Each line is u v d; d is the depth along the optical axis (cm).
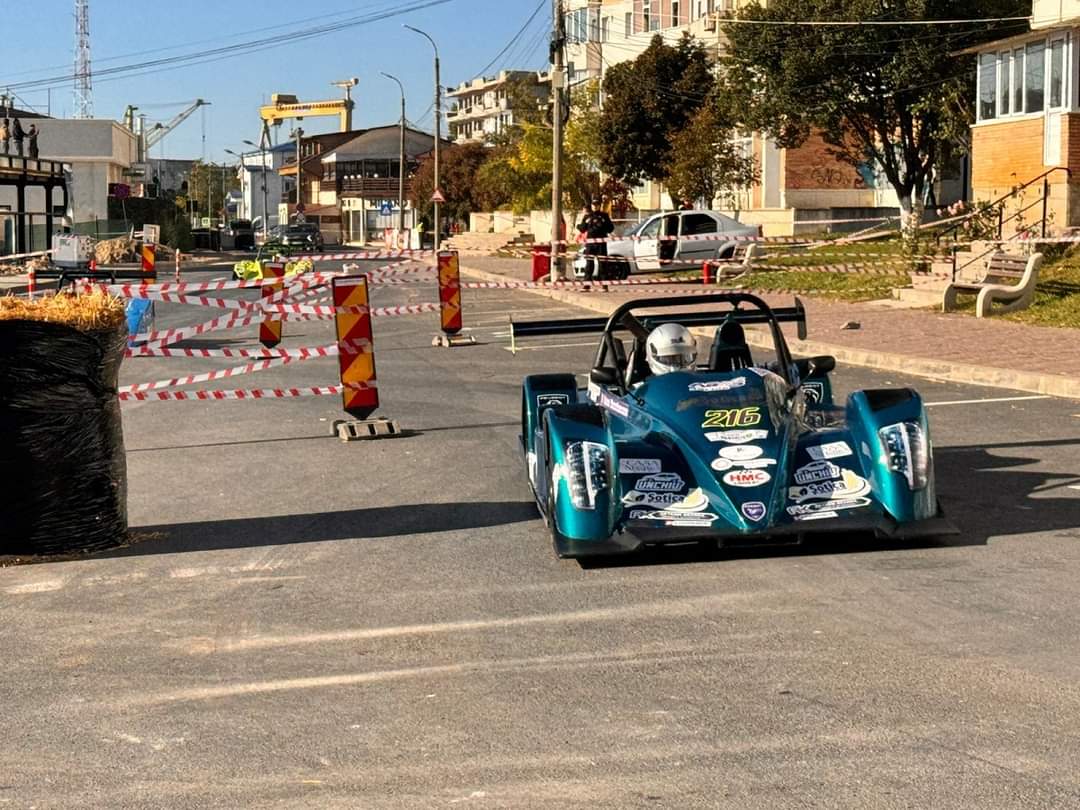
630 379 875
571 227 5744
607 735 484
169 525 897
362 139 12431
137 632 647
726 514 705
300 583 729
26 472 797
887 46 3400
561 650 587
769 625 608
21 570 784
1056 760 445
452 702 527
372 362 1250
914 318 2059
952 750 456
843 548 741
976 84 3031
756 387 774
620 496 721
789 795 426
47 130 7162
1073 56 2519
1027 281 2000
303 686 555
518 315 2655
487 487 980
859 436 753
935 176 3919
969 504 850
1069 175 2520
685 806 421
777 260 3238
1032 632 584
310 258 2002
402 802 434
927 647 568
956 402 1312
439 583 713
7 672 590
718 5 5094
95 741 501
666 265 3394
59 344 790
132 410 1457
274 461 1127
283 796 443
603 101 5469
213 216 15900
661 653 576
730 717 496
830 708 501
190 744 494
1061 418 1189
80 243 4059
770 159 4506
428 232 8156
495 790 440
